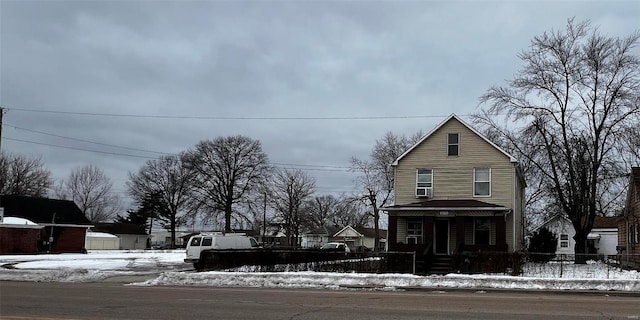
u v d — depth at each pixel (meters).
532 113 35.16
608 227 58.97
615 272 25.55
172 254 55.97
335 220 108.94
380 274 22.69
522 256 25.00
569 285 19.80
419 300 14.75
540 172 36.19
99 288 18.42
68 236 56.69
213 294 16.25
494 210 30.31
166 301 14.09
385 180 66.75
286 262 27.31
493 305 13.59
